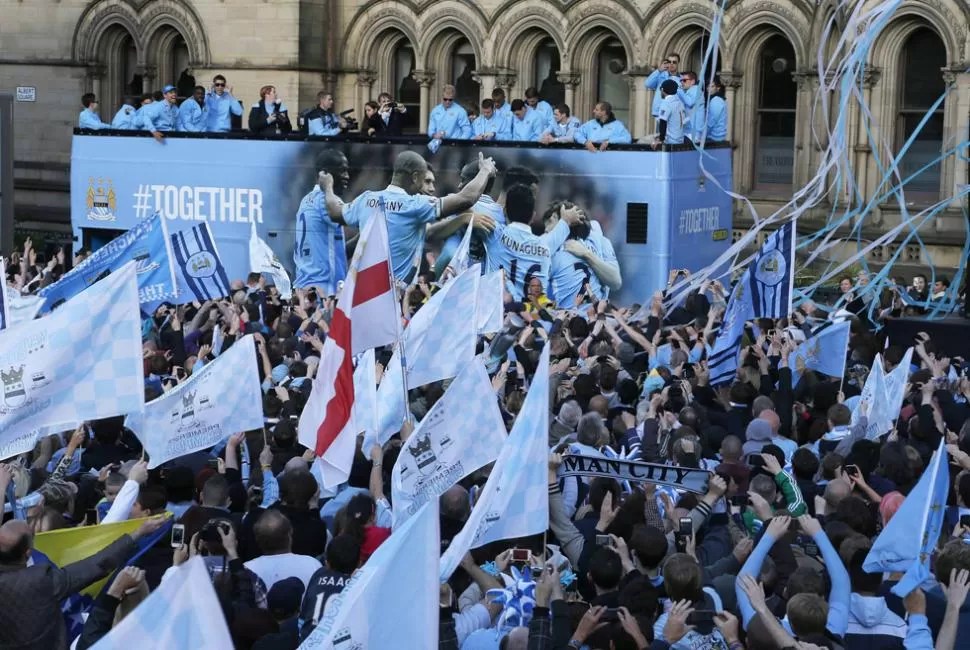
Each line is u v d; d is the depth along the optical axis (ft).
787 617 30.86
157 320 85.51
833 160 101.65
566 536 37.27
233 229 108.68
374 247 43.93
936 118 116.37
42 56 153.17
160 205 111.24
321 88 141.38
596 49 131.75
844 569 31.53
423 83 139.03
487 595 33.76
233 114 114.52
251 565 35.32
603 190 95.81
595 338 69.51
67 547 34.76
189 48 143.23
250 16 139.44
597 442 45.50
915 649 30.30
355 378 47.57
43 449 49.52
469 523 33.09
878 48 116.26
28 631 29.91
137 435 48.55
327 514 44.37
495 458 39.68
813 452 46.50
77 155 114.21
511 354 68.23
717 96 99.60
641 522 38.04
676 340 67.31
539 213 97.66
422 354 53.52
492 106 104.17
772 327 76.69
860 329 80.02
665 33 125.80
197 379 46.09
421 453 38.91
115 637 22.84
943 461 31.73
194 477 42.19
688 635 29.81
